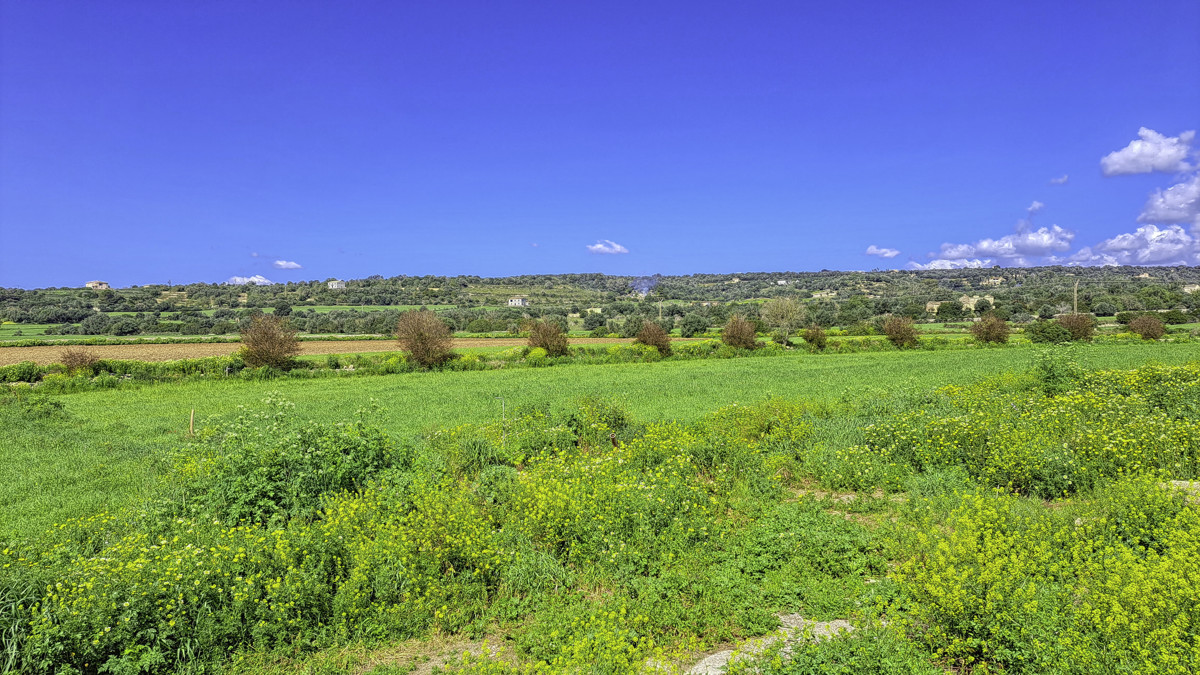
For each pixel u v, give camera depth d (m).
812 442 13.71
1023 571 6.41
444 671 6.04
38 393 29.02
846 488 11.14
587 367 42.28
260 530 8.83
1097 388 17.28
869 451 12.64
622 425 15.90
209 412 22.66
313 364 41.16
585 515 8.77
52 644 5.98
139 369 37.53
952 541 7.03
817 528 8.64
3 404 23.83
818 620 6.52
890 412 16.67
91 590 6.46
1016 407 15.00
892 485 10.76
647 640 6.29
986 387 20.44
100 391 30.28
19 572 6.75
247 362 39.16
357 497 10.33
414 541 8.05
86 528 9.33
